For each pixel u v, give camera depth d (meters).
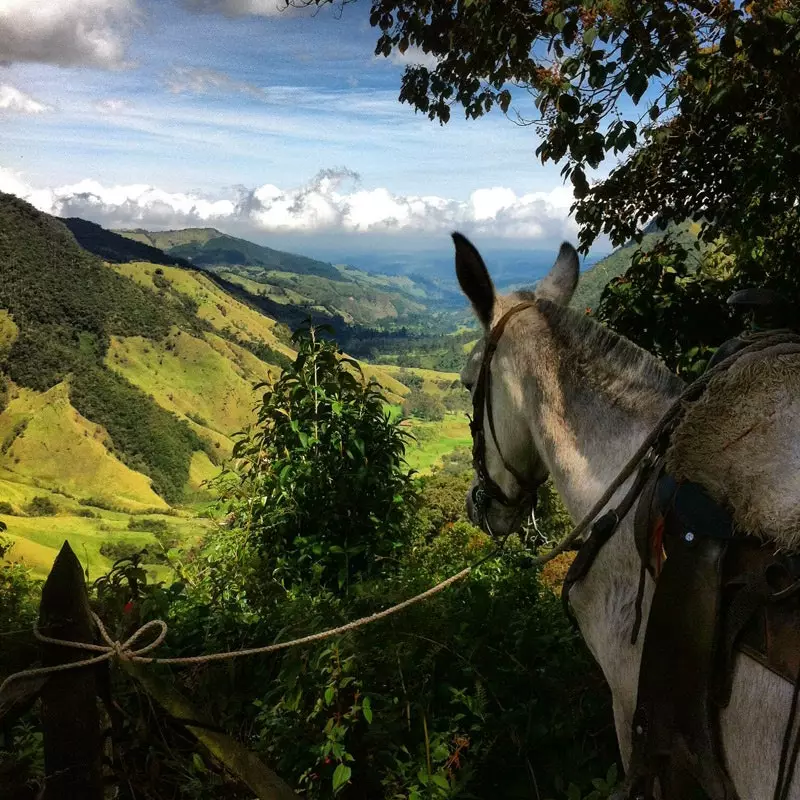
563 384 2.08
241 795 2.40
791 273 4.79
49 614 1.93
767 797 1.36
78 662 1.90
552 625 3.23
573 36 3.62
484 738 2.72
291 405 4.71
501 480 2.42
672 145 4.89
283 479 4.45
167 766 2.37
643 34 3.37
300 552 4.35
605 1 3.36
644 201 5.38
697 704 1.50
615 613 1.82
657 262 4.87
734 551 1.50
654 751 1.57
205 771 2.37
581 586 1.94
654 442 1.77
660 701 1.56
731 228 5.10
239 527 4.74
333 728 2.52
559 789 2.51
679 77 3.94
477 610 3.07
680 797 1.56
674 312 4.77
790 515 1.40
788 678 1.34
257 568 4.35
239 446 4.95
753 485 1.48
